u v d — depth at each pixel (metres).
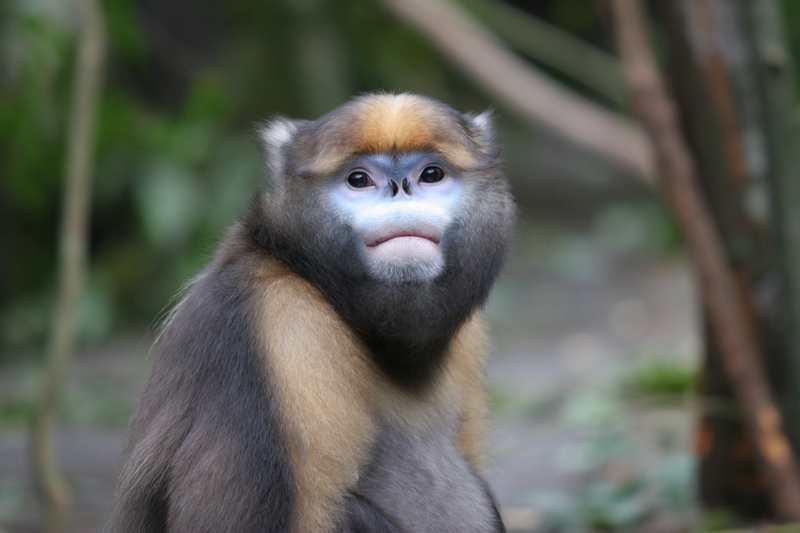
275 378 7.10
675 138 10.71
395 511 7.78
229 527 6.82
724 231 11.52
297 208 7.61
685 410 15.41
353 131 7.54
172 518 6.95
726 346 10.66
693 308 23.14
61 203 25.38
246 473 6.88
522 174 36.47
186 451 7.02
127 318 25.03
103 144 21.30
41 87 18.16
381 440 7.81
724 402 11.65
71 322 11.68
